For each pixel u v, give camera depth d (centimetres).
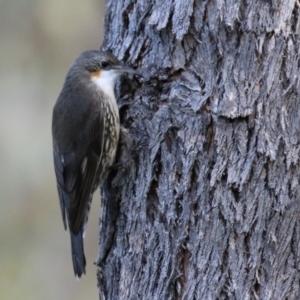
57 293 1798
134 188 1059
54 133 1195
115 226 1088
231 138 988
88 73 1179
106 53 1116
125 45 1083
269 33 983
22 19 1823
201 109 999
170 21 1012
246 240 997
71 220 1155
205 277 1003
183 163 1009
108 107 1130
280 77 988
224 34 986
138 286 1052
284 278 1009
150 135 1038
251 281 999
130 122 1092
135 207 1056
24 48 1825
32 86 1822
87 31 1811
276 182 993
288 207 1001
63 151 1176
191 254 1008
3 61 1822
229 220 992
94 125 1155
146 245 1044
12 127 1816
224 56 989
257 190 990
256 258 997
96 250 1852
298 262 1012
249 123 986
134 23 1065
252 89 984
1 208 1816
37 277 1816
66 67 1819
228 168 990
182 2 1002
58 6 1816
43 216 1834
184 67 1013
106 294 1103
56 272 1822
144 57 1055
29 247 1820
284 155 992
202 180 1001
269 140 986
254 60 984
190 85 1008
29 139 1822
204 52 1000
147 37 1050
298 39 990
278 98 988
